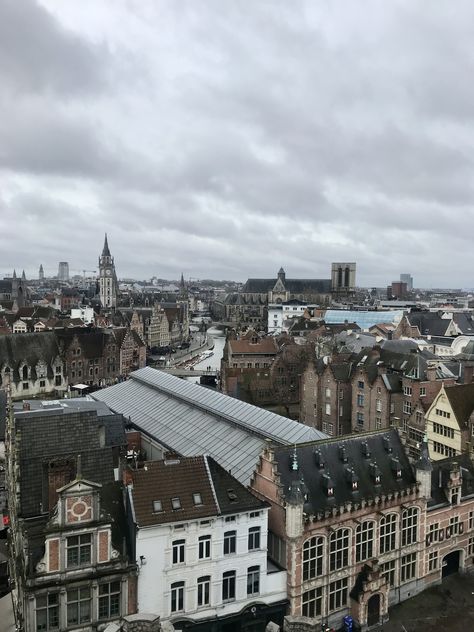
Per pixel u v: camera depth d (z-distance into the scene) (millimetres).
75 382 162250
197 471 50750
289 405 144125
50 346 154250
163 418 88188
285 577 51625
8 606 52062
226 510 48750
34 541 43688
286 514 50844
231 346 175250
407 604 58469
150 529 45812
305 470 55781
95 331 173875
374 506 56031
